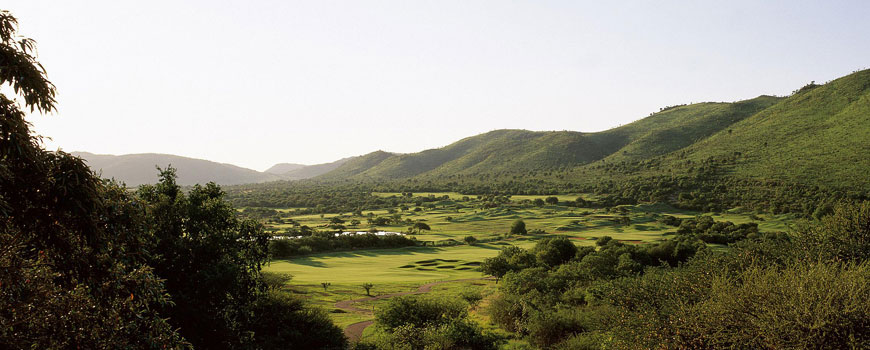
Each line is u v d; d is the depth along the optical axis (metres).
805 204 144.25
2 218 8.11
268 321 27.42
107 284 9.90
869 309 11.23
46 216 8.84
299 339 26.53
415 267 76.69
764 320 12.46
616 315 18.69
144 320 11.03
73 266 9.54
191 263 22.83
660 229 131.75
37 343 8.80
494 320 34.22
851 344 10.93
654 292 18.31
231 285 22.61
